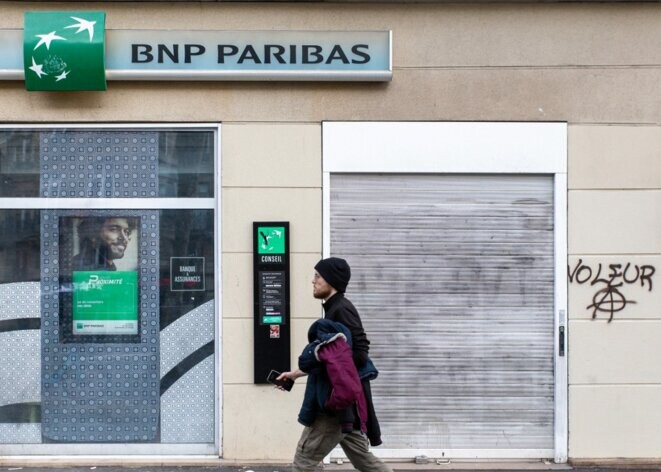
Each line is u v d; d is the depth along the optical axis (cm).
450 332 707
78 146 704
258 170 696
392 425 706
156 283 708
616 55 704
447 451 707
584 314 703
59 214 704
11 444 703
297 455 515
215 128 702
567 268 704
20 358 704
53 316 705
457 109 702
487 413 709
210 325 709
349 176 703
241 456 695
